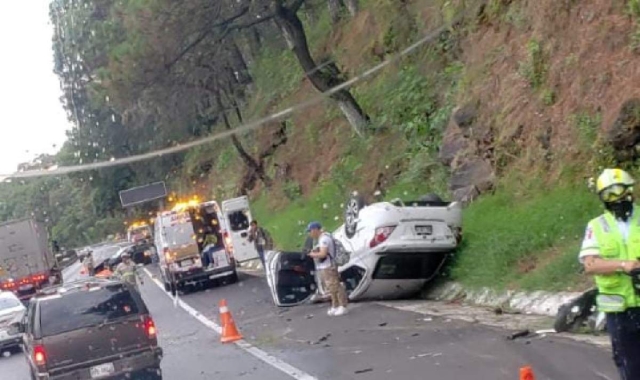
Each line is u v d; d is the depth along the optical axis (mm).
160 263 32750
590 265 6773
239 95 48750
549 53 17797
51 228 103500
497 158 18672
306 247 19859
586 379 8844
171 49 25688
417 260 16578
